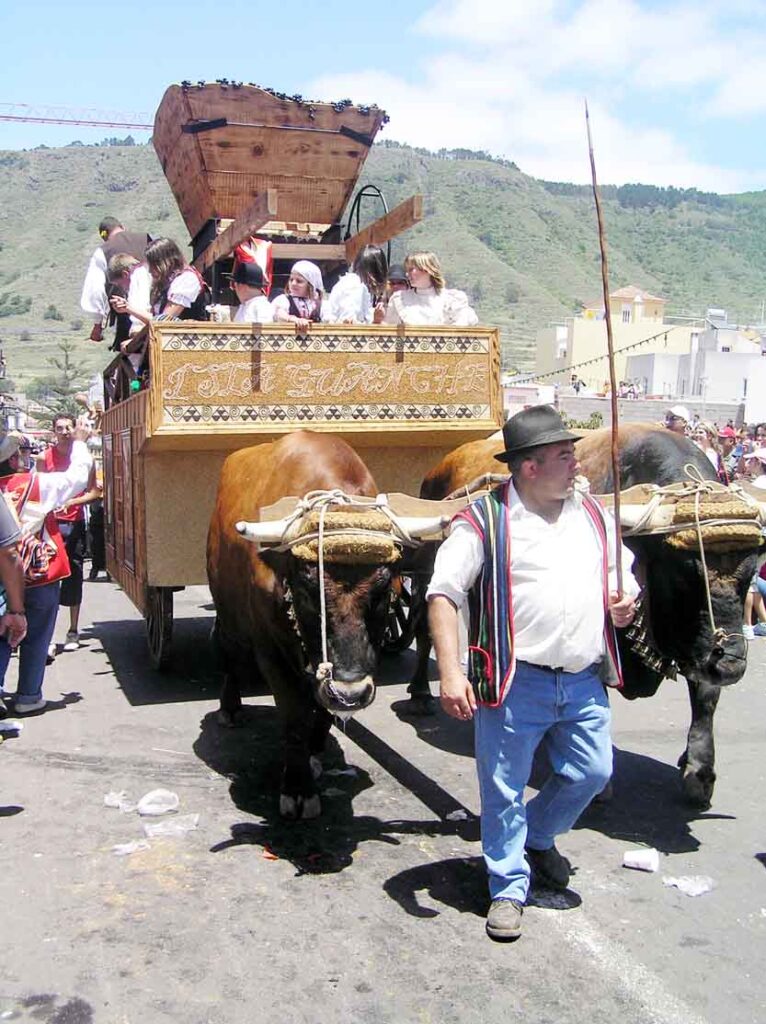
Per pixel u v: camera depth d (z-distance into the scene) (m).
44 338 158.12
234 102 8.93
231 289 9.43
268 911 4.11
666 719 7.02
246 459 5.94
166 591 7.48
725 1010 3.45
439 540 4.92
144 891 4.27
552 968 3.70
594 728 4.00
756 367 59.81
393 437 6.90
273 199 6.16
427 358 6.77
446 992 3.54
